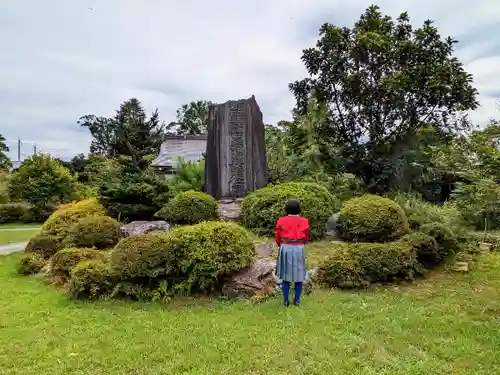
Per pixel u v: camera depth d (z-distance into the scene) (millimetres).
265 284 5211
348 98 17188
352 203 7977
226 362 3307
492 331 3828
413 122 16719
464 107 15969
